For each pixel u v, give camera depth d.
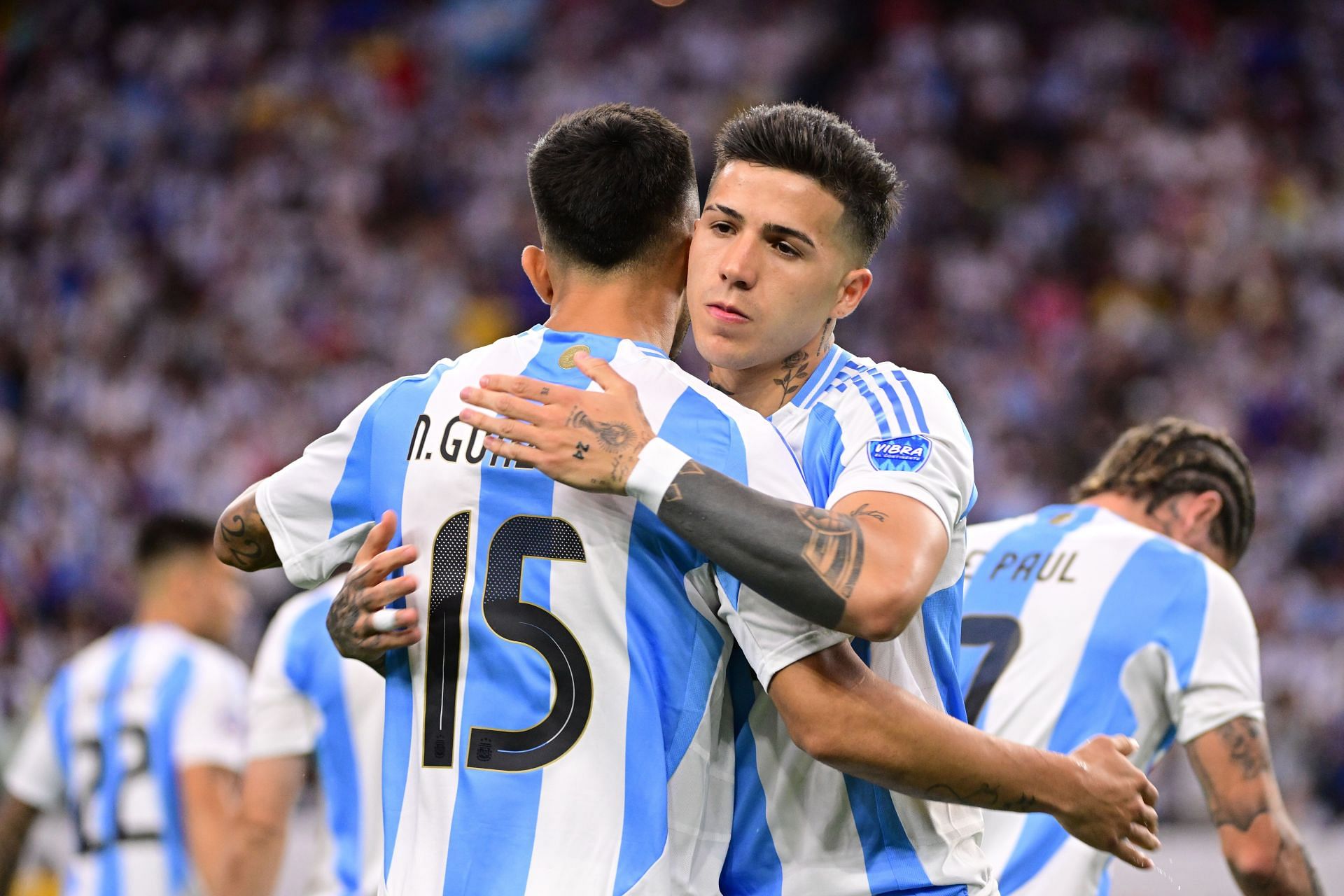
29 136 62.59
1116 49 61.69
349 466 7.95
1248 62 62.25
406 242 56.81
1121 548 11.58
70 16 65.62
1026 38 62.41
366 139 60.09
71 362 52.94
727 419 7.54
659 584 7.38
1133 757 11.32
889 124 59.69
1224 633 11.19
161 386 51.75
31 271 57.34
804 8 63.41
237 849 13.30
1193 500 11.98
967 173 58.81
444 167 59.56
